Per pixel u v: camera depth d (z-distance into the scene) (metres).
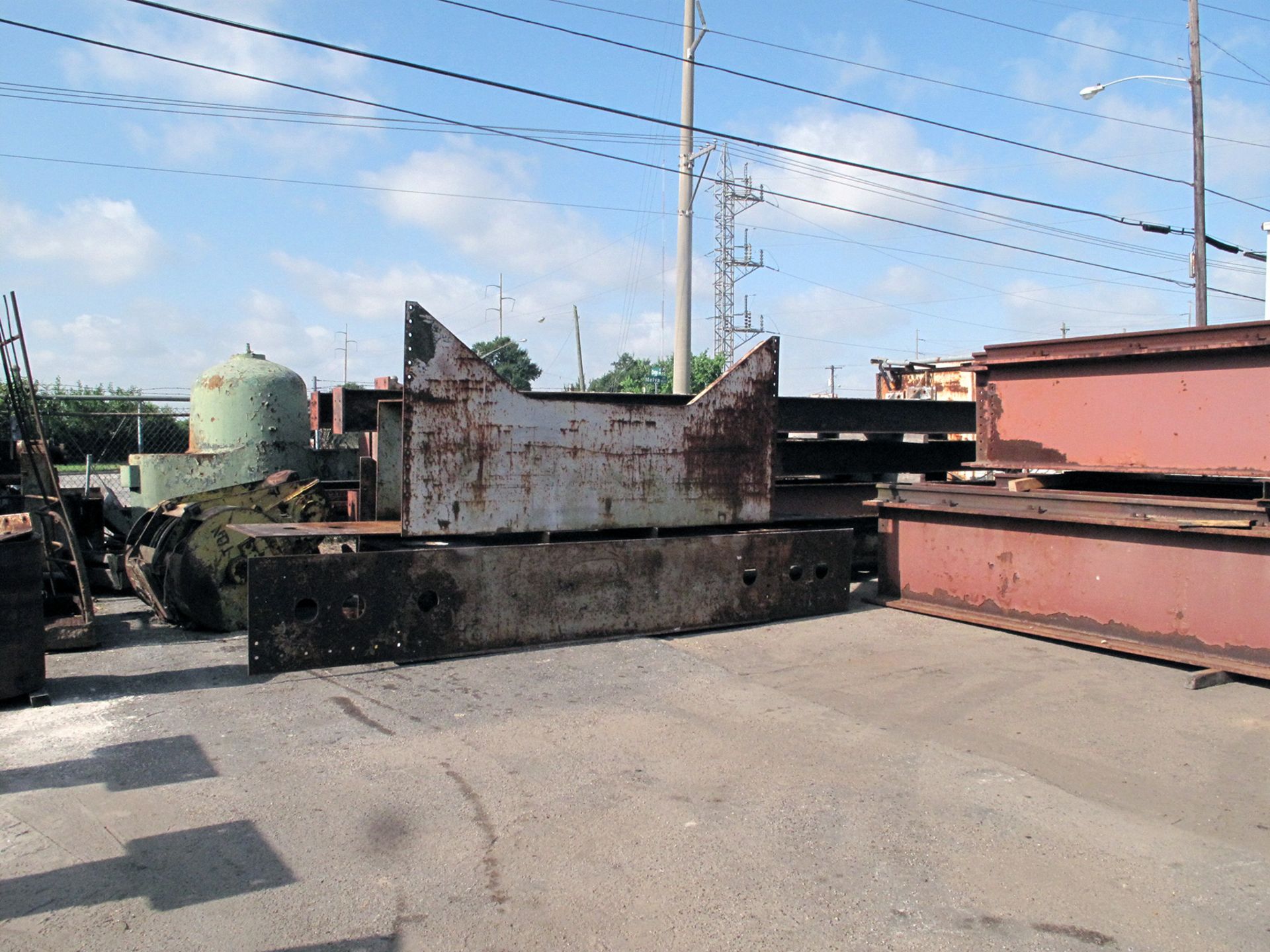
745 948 2.80
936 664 6.09
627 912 3.00
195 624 6.91
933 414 10.24
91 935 2.83
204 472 9.22
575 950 2.78
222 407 9.44
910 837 3.56
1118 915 3.02
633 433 6.72
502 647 6.17
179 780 4.05
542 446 6.32
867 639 6.77
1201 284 18.89
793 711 5.08
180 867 3.27
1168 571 6.08
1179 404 6.34
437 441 5.90
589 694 5.34
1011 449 7.44
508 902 3.06
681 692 5.40
